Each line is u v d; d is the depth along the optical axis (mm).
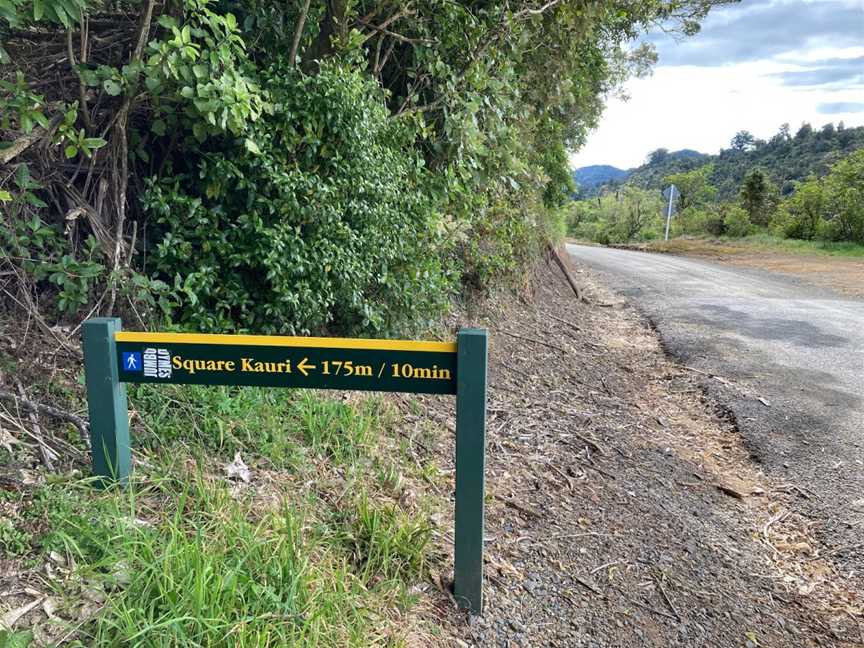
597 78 11352
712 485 4332
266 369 2281
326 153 3740
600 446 4648
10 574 1854
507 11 5230
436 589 2576
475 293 6945
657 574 3184
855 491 4230
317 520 2625
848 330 8977
